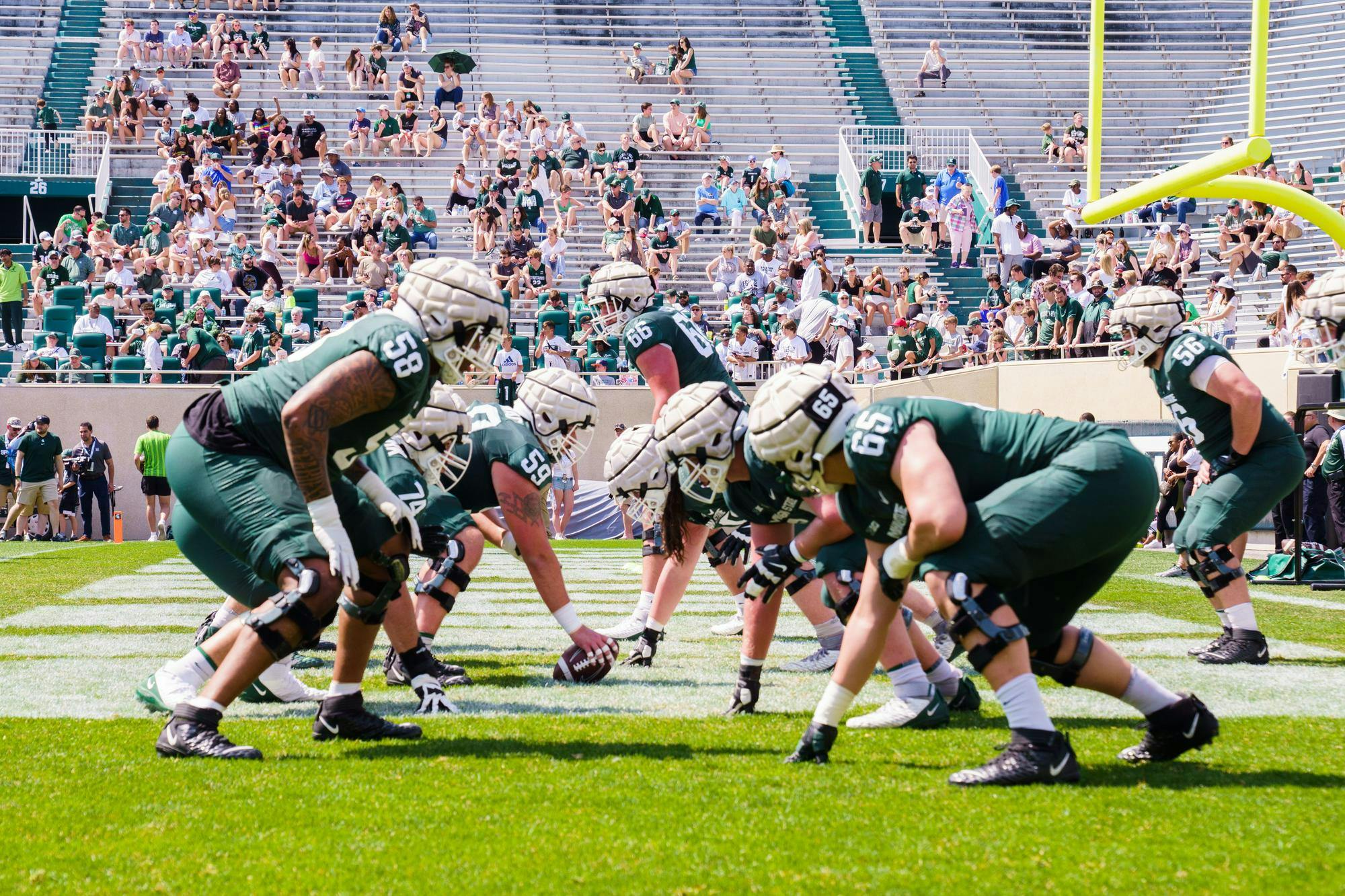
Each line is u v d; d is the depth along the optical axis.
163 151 28.36
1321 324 6.23
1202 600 10.37
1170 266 24.02
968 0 36.72
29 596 10.85
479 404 6.60
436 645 8.02
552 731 5.24
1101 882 3.28
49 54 32.19
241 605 6.09
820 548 5.22
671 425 5.29
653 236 27.19
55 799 4.12
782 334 22.23
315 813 3.97
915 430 4.23
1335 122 30.73
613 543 19.94
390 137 29.84
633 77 33.50
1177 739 4.50
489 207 26.50
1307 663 7.05
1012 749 4.28
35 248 26.22
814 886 3.28
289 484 4.80
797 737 5.13
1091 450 4.27
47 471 20.34
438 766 4.60
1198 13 35.75
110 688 6.27
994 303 24.81
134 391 21.42
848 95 33.91
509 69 33.41
